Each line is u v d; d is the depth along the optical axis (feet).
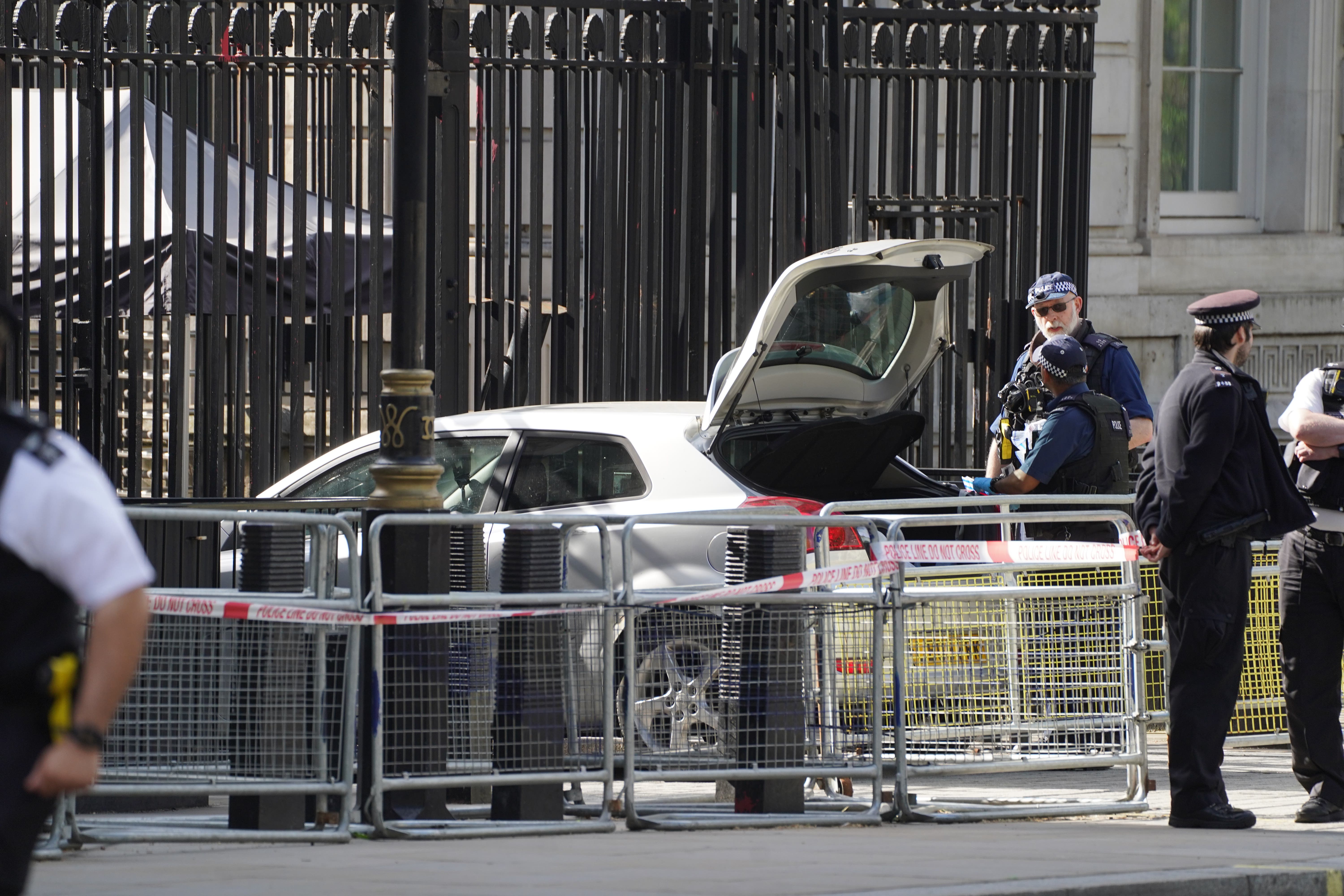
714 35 131.03
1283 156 205.36
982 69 138.31
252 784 73.87
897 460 109.70
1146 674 95.91
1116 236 197.06
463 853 70.79
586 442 99.50
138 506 86.28
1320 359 201.57
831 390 105.09
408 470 78.13
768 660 82.07
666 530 95.30
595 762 80.38
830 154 132.87
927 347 107.86
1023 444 105.81
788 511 86.53
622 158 131.23
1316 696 84.48
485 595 77.46
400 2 78.38
